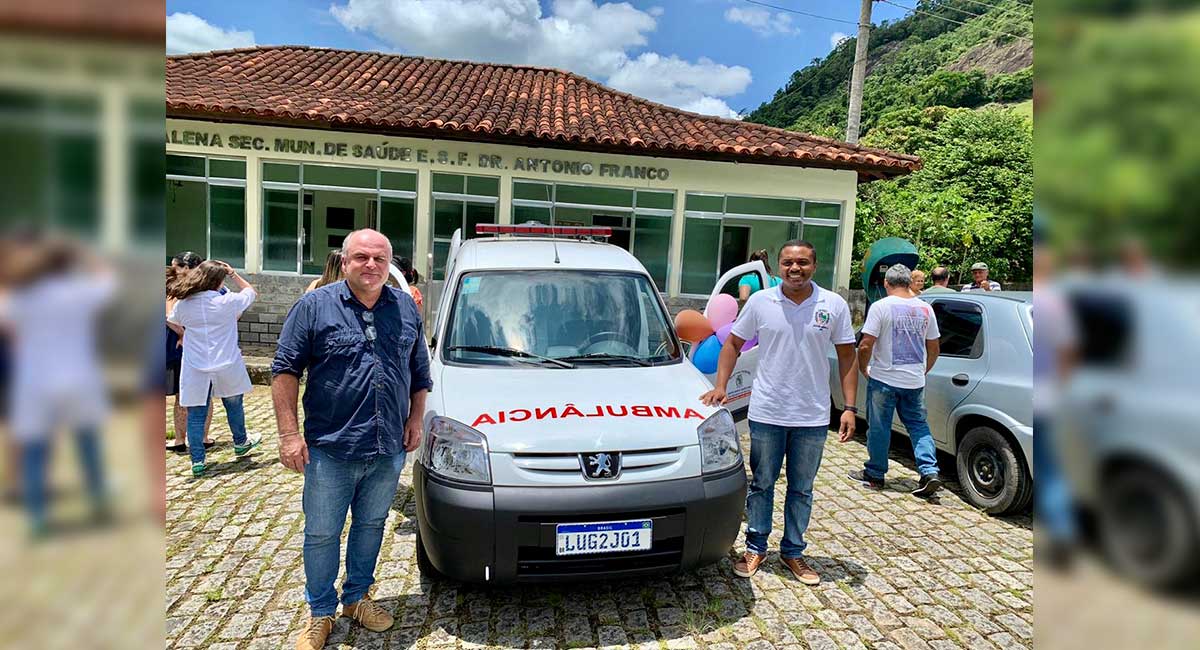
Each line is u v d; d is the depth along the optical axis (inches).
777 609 137.0
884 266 301.9
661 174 398.6
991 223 616.7
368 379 115.5
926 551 165.2
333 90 426.9
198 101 343.9
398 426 120.0
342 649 120.6
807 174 410.0
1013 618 135.9
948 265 616.4
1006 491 181.9
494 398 138.9
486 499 121.2
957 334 208.5
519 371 152.8
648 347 169.0
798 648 124.5
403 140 375.6
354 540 126.0
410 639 124.2
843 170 410.6
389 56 548.4
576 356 161.8
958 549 166.6
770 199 409.7
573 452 126.0
